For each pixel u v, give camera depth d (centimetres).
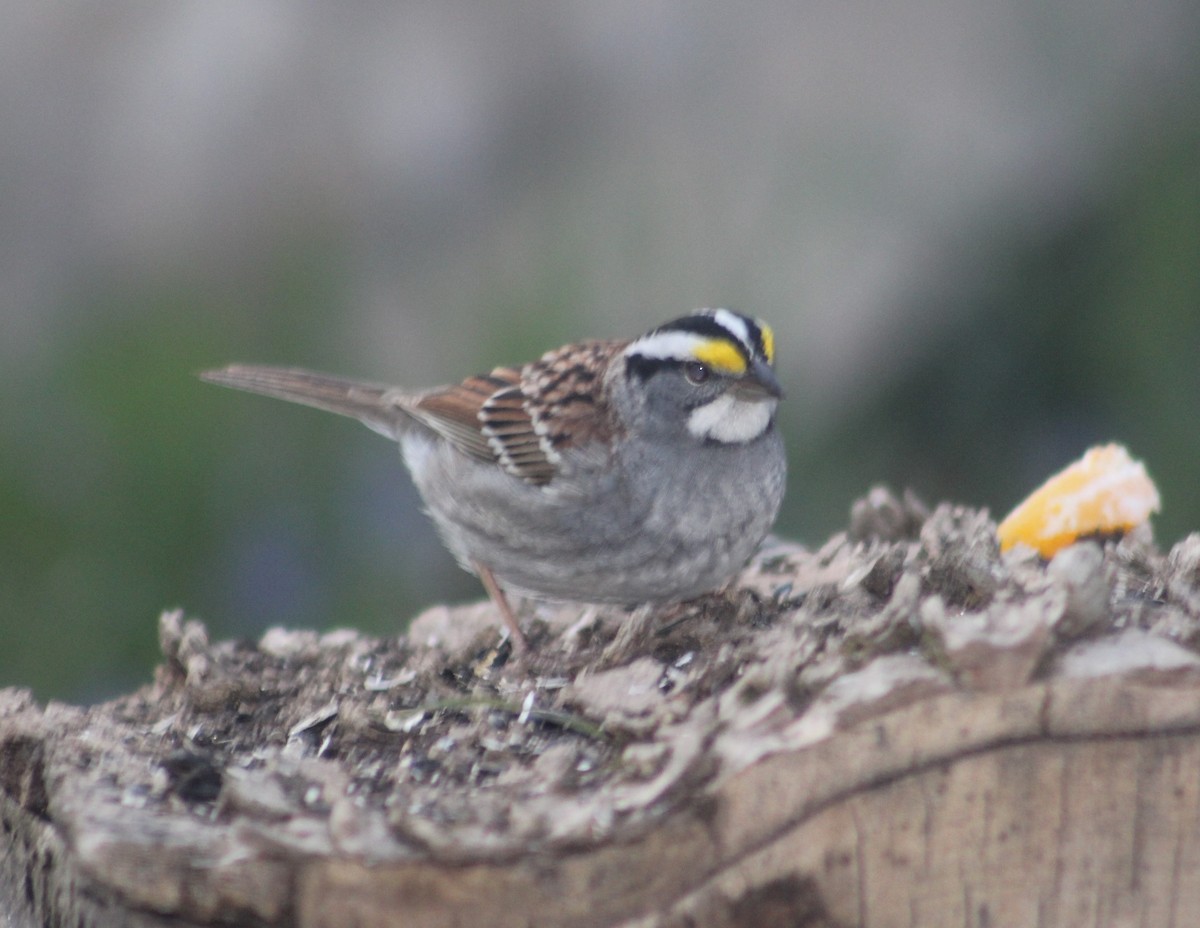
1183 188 1252
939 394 1300
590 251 1271
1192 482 1195
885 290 1242
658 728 585
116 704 706
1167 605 622
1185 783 533
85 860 525
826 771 523
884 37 1297
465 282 1292
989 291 1276
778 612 732
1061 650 544
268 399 1220
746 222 1261
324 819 538
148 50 1370
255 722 678
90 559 1157
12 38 1392
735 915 524
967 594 659
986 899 537
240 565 1157
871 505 888
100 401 1223
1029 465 1284
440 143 1323
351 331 1292
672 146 1296
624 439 811
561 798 546
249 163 1334
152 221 1326
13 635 1128
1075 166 1255
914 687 526
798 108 1290
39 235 1323
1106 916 541
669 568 814
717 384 790
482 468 855
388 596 1157
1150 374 1241
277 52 1355
